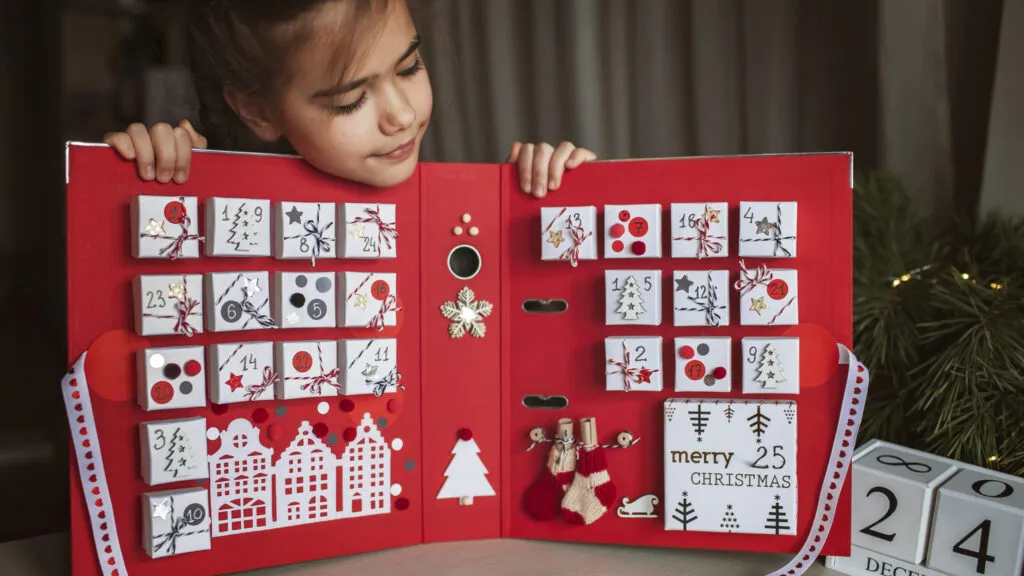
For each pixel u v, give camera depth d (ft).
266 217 2.02
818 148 3.52
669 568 2.14
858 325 2.80
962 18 3.21
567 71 3.97
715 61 3.66
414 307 2.22
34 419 5.20
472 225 2.25
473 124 4.14
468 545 2.27
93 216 1.91
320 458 2.14
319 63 1.91
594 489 2.20
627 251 2.15
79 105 5.68
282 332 2.09
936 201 3.24
